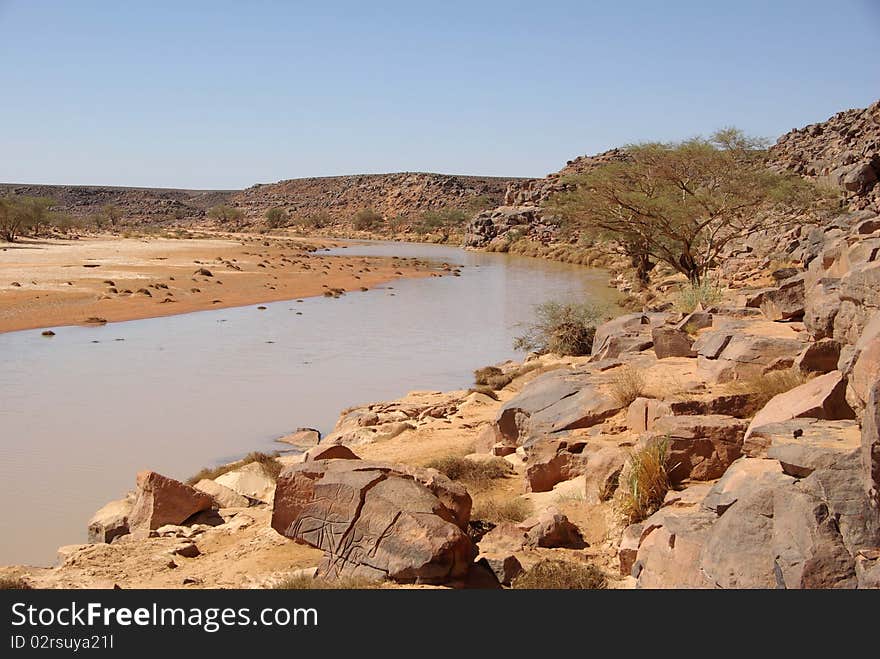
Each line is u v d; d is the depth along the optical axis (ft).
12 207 303.07
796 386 35.01
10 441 62.64
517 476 41.86
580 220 147.84
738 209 130.62
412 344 112.88
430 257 314.76
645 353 55.01
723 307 58.59
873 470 19.44
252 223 617.21
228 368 93.71
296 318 137.90
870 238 41.39
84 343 108.78
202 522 40.01
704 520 23.76
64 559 34.30
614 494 32.83
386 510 27.99
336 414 72.95
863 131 236.02
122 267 207.10
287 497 30.53
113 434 65.10
